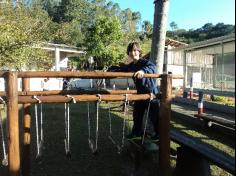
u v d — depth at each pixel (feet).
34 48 42.93
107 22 89.30
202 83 71.46
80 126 30.78
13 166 12.24
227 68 63.21
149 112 17.44
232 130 27.43
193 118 32.86
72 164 19.70
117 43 91.45
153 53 23.34
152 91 16.33
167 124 14.14
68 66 107.14
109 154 21.30
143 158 17.31
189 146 14.80
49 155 21.39
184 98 51.60
